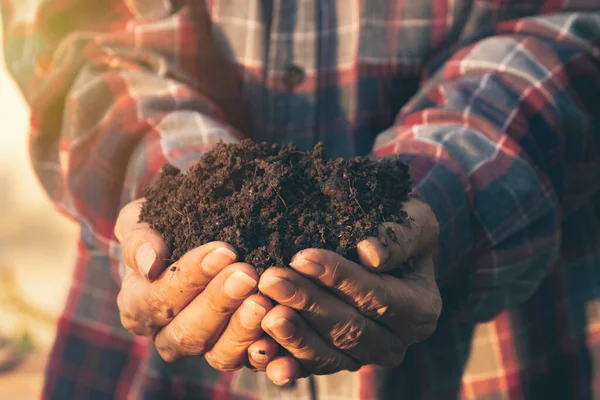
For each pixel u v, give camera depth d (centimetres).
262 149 109
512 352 139
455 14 138
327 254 86
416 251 101
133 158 123
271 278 84
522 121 121
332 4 138
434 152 115
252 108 140
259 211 98
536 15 140
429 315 100
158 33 134
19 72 146
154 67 133
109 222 129
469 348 140
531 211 116
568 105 125
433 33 139
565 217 144
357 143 139
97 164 127
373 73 138
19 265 422
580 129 127
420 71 142
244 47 138
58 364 155
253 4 136
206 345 97
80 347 155
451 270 115
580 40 131
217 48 139
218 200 100
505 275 120
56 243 440
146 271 93
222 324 92
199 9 139
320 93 139
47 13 140
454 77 132
